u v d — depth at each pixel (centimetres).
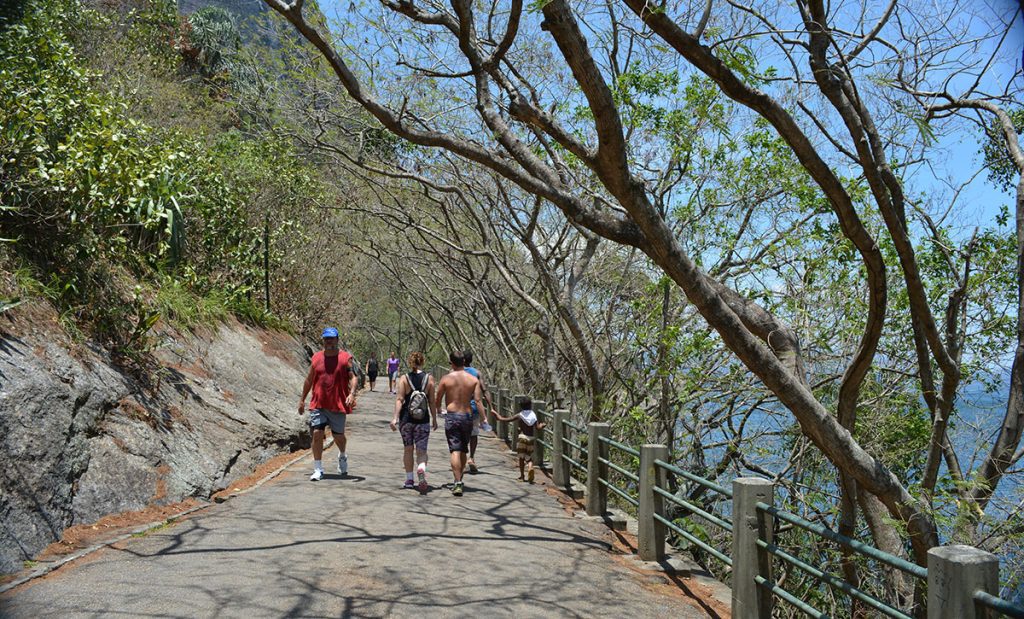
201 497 788
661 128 1097
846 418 716
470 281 2062
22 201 846
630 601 580
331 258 2566
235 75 1705
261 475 950
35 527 567
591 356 1330
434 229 2384
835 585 442
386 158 1494
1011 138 787
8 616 452
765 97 592
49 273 833
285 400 1272
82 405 704
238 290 1551
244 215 1727
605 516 877
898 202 694
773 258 1141
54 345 734
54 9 1538
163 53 2216
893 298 1072
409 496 910
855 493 755
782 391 614
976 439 1118
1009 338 1109
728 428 1321
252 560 601
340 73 648
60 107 929
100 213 897
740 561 527
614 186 570
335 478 986
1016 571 825
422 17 711
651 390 1299
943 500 771
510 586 589
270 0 620
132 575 542
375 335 5172
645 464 711
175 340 1072
